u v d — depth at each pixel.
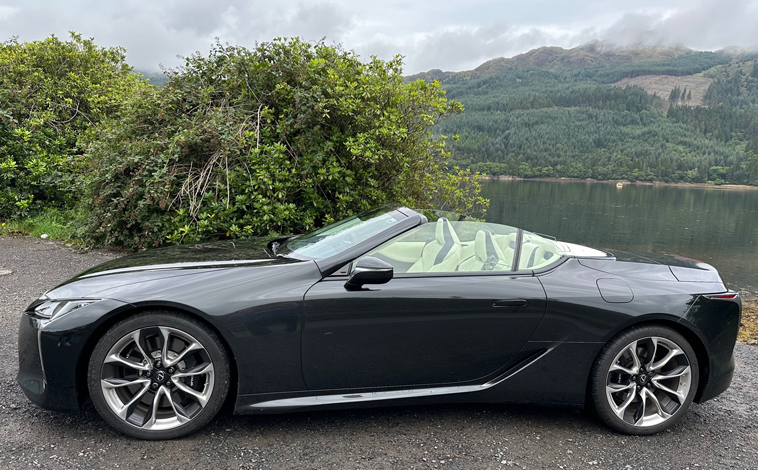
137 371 2.50
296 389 2.64
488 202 8.83
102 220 7.29
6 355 3.41
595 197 107.56
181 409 2.52
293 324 2.54
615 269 2.99
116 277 2.63
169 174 7.11
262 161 7.02
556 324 2.75
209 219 6.82
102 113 10.79
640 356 2.87
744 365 4.20
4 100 9.73
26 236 8.26
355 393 2.72
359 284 2.61
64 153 10.09
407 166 7.71
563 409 2.91
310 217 7.28
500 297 2.71
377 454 2.48
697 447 2.74
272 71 7.63
